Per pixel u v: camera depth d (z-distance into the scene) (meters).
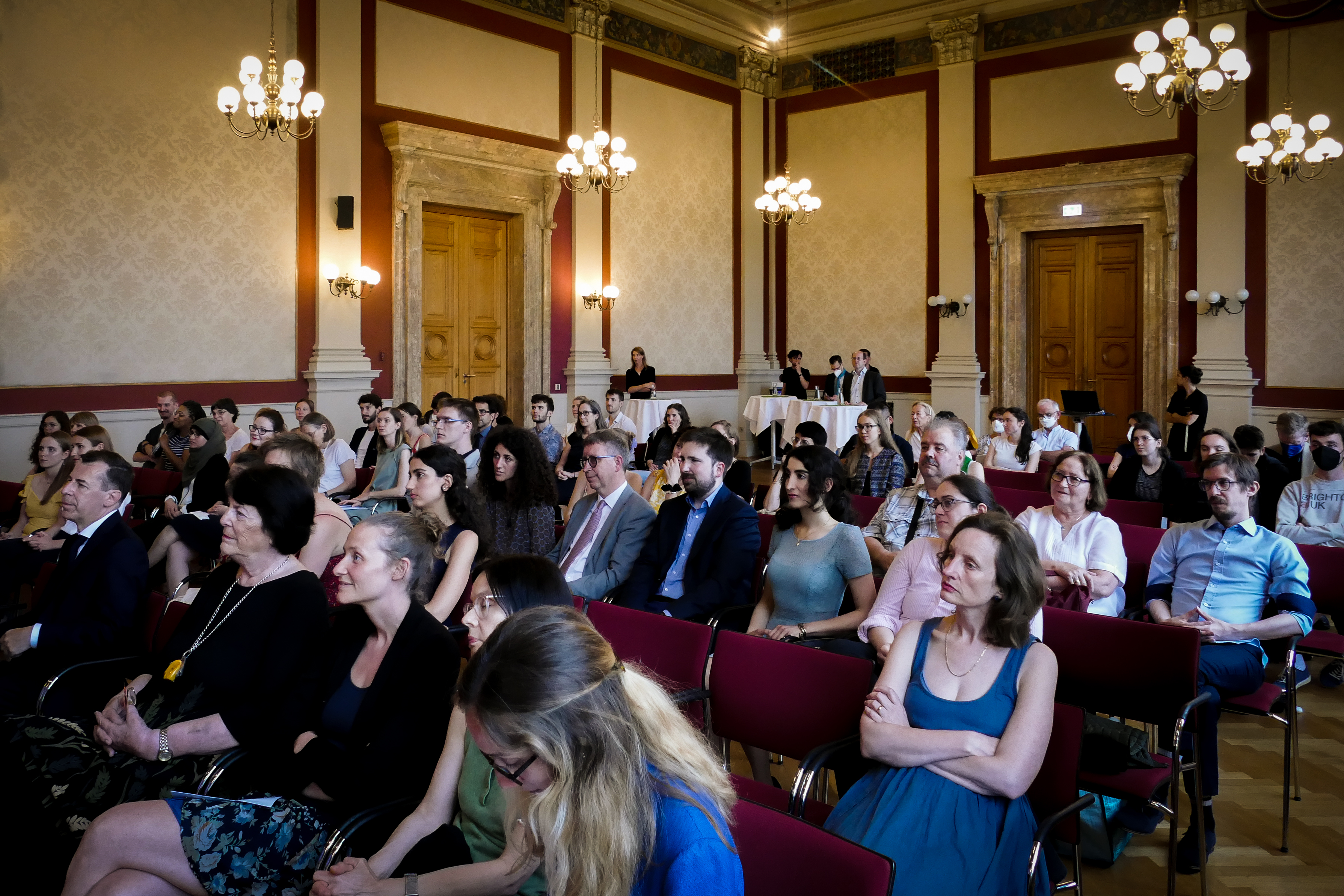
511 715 1.20
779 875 1.70
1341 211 9.53
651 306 11.80
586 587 4.00
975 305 11.59
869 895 1.59
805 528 3.61
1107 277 10.95
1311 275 9.70
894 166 12.11
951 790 2.20
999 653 2.33
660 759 1.30
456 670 2.33
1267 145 8.53
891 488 5.70
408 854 2.06
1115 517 5.12
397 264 9.35
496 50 10.09
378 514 2.49
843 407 10.42
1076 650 2.90
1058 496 3.70
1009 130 11.30
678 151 12.01
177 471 7.42
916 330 12.05
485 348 10.38
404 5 9.32
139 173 7.83
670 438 7.02
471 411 5.46
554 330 10.84
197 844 2.14
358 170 9.04
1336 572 3.92
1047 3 10.92
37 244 7.34
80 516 3.49
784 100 13.03
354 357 9.09
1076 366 11.20
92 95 7.56
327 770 2.30
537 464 4.27
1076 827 2.31
